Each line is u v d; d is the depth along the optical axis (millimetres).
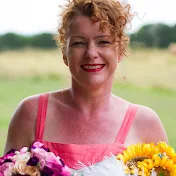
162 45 13172
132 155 2926
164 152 2959
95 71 2885
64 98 3117
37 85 12164
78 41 2889
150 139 3141
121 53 3055
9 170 2594
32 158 2615
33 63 13055
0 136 7926
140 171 2836
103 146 2967
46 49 14523
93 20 2871
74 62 2898
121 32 2941
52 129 3037
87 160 2924
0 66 12930
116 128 3059
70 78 3291
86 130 3025
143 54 12195
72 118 3049
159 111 9930
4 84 12117
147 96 11125
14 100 10555
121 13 2947
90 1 2898
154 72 11930
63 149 2949
